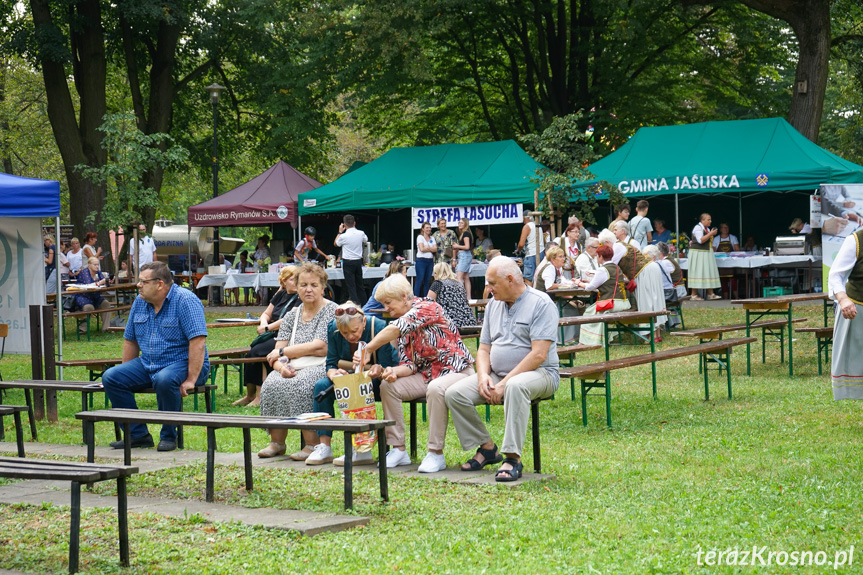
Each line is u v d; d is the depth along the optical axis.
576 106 26.47
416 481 5.92
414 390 6.54
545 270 13.27
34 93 35.09
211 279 21.77
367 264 21.16
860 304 7.23
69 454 7.27
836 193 16.77
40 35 23.14
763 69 26.95
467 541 4.51
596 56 26.02
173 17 25.02
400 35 21.83
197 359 7.48
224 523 4.90
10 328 10.88
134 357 7.82
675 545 4.38
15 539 4.70
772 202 22.70
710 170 18.58
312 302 7.16
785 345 13.31
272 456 6.98
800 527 4.65
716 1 22.84
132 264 21.62
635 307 13.12
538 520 4.90
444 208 20.45
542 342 6.01
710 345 9.41
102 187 24.36
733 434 7.49
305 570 4.09
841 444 6.84
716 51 27.56
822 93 21.12
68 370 13.05
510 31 26.45
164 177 36.59
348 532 4.72
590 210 18.77
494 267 6.14
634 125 26.22
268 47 28.44
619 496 5.48
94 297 18.38
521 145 26.83
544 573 3.99
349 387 6.27
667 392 10.08
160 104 26.94
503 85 28.86
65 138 24.22
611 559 4.17
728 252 19.45
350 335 6.48
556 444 7.38
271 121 28.45
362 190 21.28
